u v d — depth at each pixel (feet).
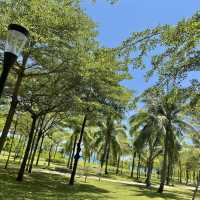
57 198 45.57
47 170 104.32
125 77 51.21
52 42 36.73
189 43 16.46
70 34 38.63
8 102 59.88
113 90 58.54
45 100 54.85
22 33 16.70
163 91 19.53
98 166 195.21
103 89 56.90
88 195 55.42
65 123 84.58
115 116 64.23
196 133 83.35
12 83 52.08
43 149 176.76
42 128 84.48
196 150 84.94
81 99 57.41
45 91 52.80
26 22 28.55
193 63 18.24
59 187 61.77
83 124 74.59
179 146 103.96
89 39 42.45
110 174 140.46
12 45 16.40
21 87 52.11
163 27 16.16
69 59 40.96
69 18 36.81
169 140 92.73
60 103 54.65
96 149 158.20
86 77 47.60
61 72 45.68
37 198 42.63
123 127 143.33
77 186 69.36
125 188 82.17
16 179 60.75
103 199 52.65
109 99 60.70
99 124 88.89
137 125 105.19
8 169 80.12
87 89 55.72
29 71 49.55
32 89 52.49
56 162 179.32
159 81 19.15
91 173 127.85
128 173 188.24
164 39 16.24
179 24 15.79
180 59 17.90
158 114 94.89
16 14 28.43
